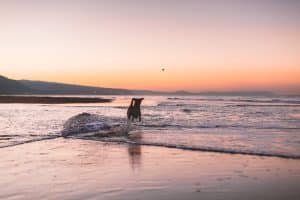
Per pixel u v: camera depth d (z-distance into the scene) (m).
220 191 6.53
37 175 7.76
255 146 11.76
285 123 20.67
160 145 12.25
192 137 14.21
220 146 11.80
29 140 13.58
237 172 8.09
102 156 10.22
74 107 46.16
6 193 6.33
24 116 26.88
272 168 8.49
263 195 6.28
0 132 16.12
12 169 8.39
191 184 7.03
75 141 13.51
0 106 48.75
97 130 15.47
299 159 9.62
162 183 7.11
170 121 21.86
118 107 46.09
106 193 6.37
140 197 6.13
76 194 6.29
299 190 6.57
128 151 11.13
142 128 17.69
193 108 40.75
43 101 72.81
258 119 23.92
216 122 21.23
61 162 9.33
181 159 9.70
